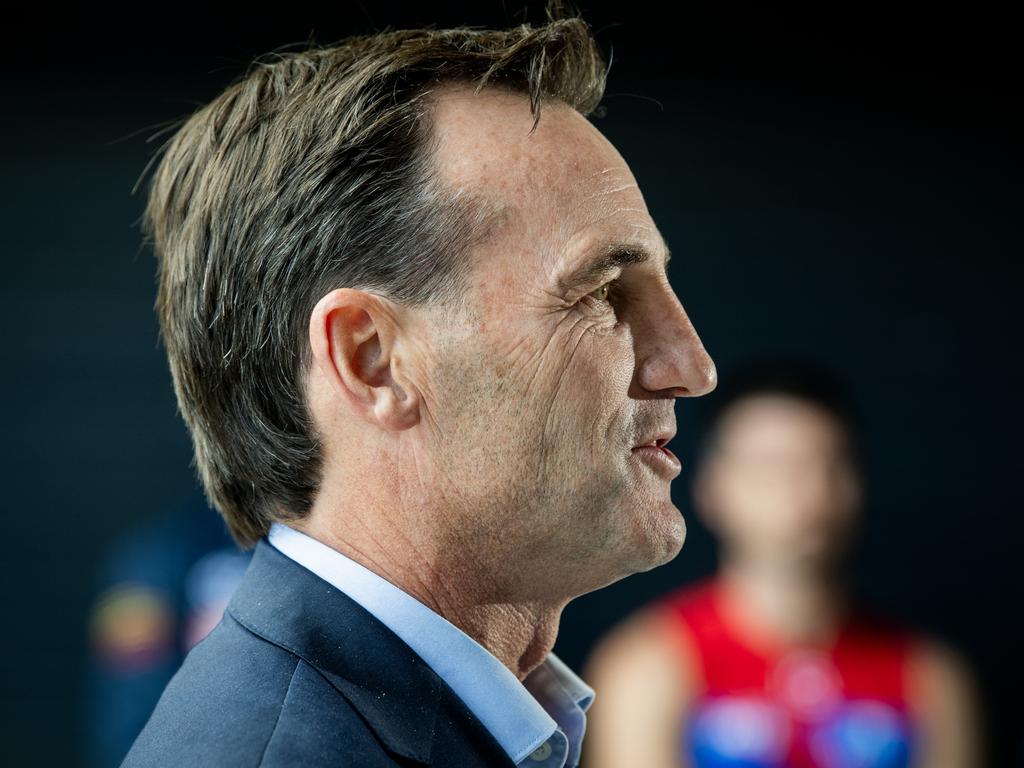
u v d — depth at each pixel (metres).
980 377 5.41
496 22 5.30
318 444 1.20
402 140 1.19
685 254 5.44
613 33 5.48
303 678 1.04
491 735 1.11
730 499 3.14
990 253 5.45
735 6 5.49
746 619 3.14
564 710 1.35
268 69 1.30
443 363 1.16
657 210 5.45
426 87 1.22
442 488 1.17
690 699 3.11
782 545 3.08
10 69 5.31
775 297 5.44
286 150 1.21
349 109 1.20
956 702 3.11
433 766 1.04
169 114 5.38
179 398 1.34
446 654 1.14
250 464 1.24
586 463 1.18
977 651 5.28
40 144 5.31
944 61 5.50
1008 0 5.48
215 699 1.06
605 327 1.21
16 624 5.05
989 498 5.36
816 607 3.12
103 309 5.27
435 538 1.18
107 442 5.20
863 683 3.09
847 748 3.05
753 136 5.48
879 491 5.37
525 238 1.18
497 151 1.19
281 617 1.10
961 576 5.32
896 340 5.43
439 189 1.17
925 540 5.34
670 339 1.26
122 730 3.54
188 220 1.28
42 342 5.23
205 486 1.35
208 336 1.25
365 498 1.18
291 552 1.21
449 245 1.17
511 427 1.17
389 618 1.14
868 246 5.46
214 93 5.40
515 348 1.17
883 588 5.32
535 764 1.20
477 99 1.22
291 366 1.20
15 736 4.97
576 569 1.23
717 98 5.49
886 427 5.39
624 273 1.24
